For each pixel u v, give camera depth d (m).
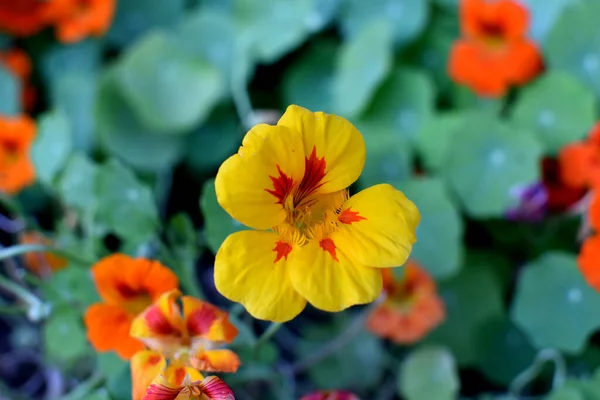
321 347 0.59
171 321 0.46
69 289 0.52
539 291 0.57
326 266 0.45
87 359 0.58
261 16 0.64
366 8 0.64
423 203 0.57
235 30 0.64
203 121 0.64
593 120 0.60
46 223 0.63
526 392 0.59
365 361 0.58
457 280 0.59
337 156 0.46
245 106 0.63
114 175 0.52
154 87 0.63
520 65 0.60
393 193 0.46
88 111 0.64
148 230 0.52
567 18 0.60
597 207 0.53
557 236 0.61
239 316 0.54
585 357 0.58
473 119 0.59
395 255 0.45
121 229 0.52
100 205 0.52
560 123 0.60
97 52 0.66
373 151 0.60
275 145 0.45
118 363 0.51
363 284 0.45
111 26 0.66
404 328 0.56
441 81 0.64
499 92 0.61
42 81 0.67
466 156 0.59
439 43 0.64
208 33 0.64
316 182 0.46
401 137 0.61
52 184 0.57
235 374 0.53
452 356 0.58
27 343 0.61
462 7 0.62
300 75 0.65
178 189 0.64
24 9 0.65
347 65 0.62
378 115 0.62
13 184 0.58
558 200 0.59
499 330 0.58
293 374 0.58
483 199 0.59
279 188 0.45
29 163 0.58
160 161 0.63
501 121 0.59
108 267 0.48
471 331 0.59
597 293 0.56
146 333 0.47
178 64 0.63
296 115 0.45
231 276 0.45
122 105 0.63
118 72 0.63
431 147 0.61
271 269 0.45
